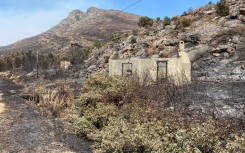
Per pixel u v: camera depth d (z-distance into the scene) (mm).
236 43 24375
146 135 8070
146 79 15016
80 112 12742
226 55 23188
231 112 9422
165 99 11367
